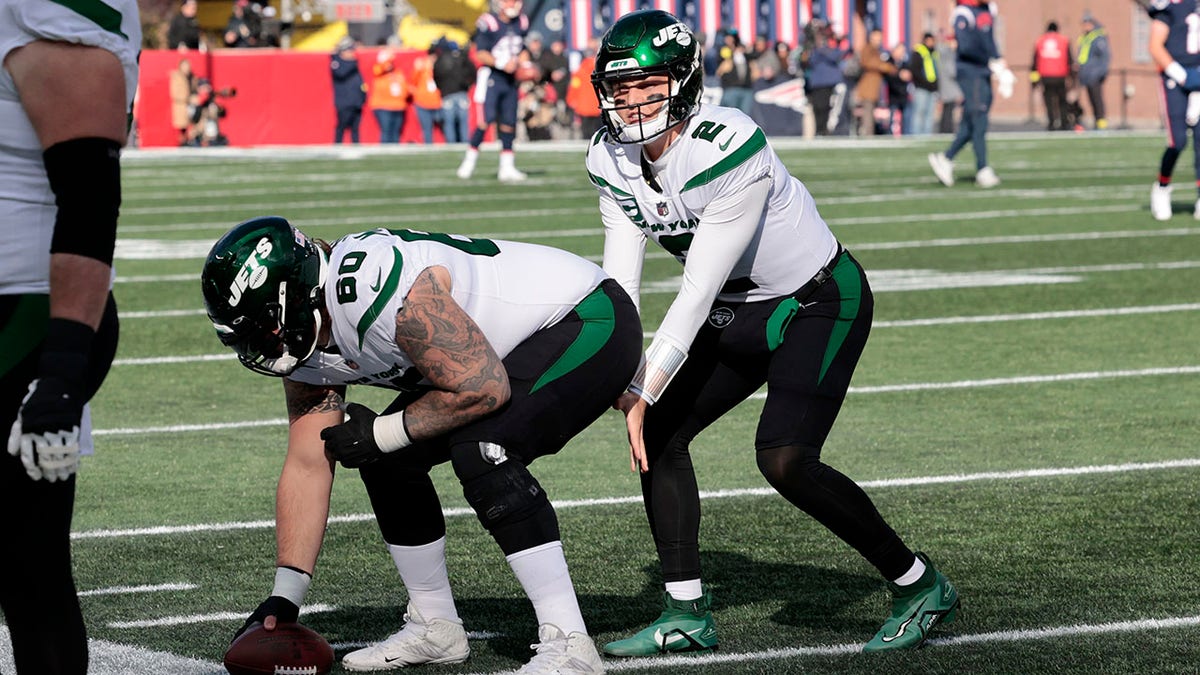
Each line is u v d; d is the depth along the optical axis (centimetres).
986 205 6050
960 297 3838
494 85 7144
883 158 8575
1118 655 1453
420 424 1298
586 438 2486
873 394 2772
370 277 1267
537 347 1347
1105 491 2091
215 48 11331
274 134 10000
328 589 1702
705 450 2386
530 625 1574
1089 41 11788
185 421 2619
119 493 2147
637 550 1848
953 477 2181
